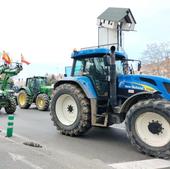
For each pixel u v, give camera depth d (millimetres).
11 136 8180
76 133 8203
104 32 12516
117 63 8383
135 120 6637
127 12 12508
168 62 22766
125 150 6891
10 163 5570
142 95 6984
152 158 6242
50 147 7078
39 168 5309
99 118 7891
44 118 12633
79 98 8078
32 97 17641
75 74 9078
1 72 15336
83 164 5680
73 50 9070
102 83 8086
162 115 6258
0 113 14727
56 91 8820
